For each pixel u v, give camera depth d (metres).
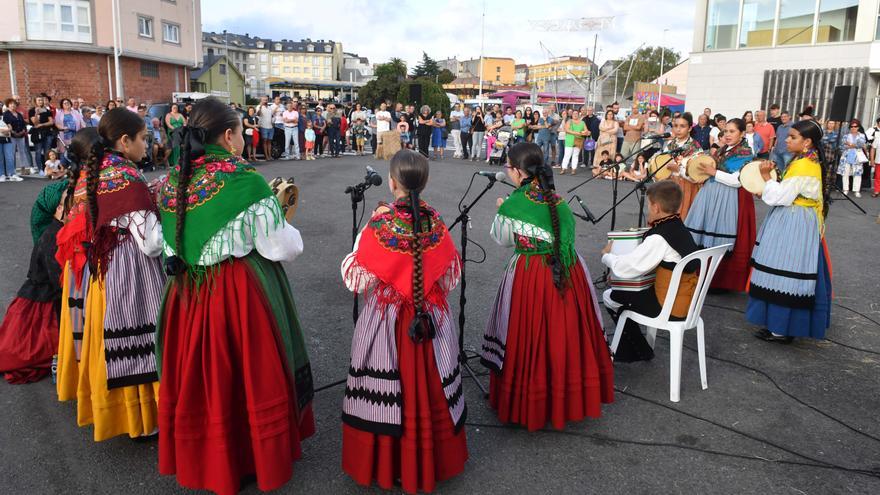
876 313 4.93
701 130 12.41
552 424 2.97
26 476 2.64
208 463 2.31
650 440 3.06
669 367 3.87
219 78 44.03
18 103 10.71
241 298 2.32
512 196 3.00
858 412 3.37
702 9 16.88
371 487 2.64
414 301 2.38
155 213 2.61
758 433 3.14
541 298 2.92
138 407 2.73
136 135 2.69
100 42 25.70
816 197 3.99
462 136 16.61
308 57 101.81
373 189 10.50
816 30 15.20
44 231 3.41
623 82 47.16
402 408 2.40
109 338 2.61
